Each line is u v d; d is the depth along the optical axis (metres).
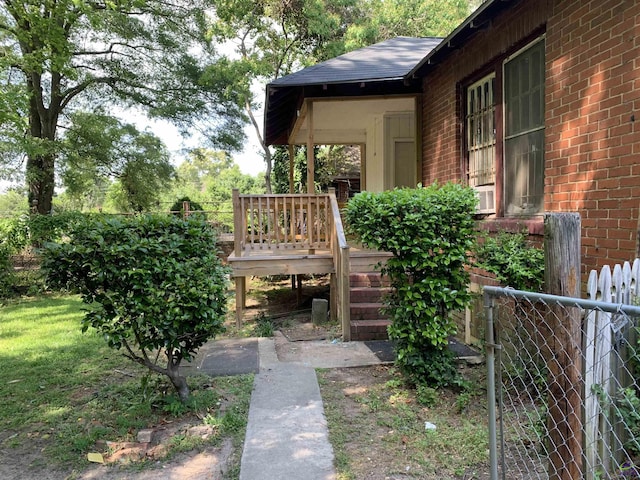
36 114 15.55
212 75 16.97
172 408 3.59
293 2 17.23
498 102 5.13
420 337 4.03
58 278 3.33
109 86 17.92
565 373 2.16
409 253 3.99
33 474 2.85
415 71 6.82
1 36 12.61
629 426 2.46
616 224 3.31
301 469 2.76
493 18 5.01
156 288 3.41
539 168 4.44
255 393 4.00
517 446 2.95
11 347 5.76
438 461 2.85
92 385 4.38
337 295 6.84
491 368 2.24
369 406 3.69
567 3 3.81
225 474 2.79
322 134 11.55
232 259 6.86
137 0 12.66
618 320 2.46
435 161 6.98
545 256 2.15
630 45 3.17
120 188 21.31
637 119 3.12
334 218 6.93
